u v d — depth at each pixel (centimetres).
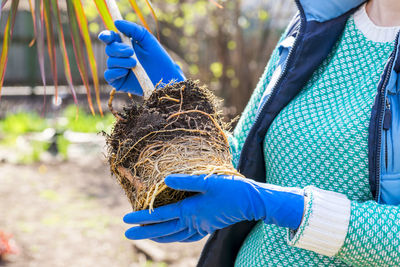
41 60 100
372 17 86
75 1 97
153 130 83
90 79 740
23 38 765
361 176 82
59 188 423
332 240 74
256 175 96
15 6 96
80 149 543
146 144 83
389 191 78
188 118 84
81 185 433
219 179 75
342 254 75
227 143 87
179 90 87
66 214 363
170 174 77
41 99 743
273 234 89
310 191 77
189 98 87
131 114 88
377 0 86
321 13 88
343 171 83
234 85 579
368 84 83
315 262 86
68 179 449
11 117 609
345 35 88
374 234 73
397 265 73
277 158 90
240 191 75
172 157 79
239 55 572
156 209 77
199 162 79
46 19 99
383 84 78
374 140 78
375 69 84
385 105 78
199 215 75
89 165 492
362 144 81
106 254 299
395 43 79
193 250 303
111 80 98
